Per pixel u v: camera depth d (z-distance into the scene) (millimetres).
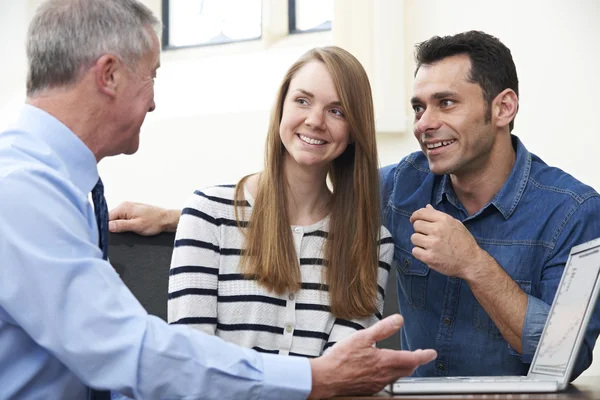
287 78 2475
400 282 2744
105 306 1614
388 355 1747
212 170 5922
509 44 4625
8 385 1667
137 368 1605
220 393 1647
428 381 1836
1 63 6617
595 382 2139
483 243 2602
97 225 1924
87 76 1807
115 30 1821
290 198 2486
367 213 2484
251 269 2363
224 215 2443
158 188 6113
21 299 1596
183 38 6562
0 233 1601
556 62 4480
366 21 5012
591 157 4363
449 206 2711
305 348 2359
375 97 4961
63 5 1812
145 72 1885
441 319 2617
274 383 1672
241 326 2350
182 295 2338
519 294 2359
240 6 6379
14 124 1806
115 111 1850
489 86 2564
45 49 1797
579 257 2031
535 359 2082
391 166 2883
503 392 1765
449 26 4836
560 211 2535
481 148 2584
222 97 6047
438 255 2355
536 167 2664
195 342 1652
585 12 4398
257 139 5781
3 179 1627
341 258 2438
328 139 2420
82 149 1810
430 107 2592
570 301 1969
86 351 1601
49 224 1622
